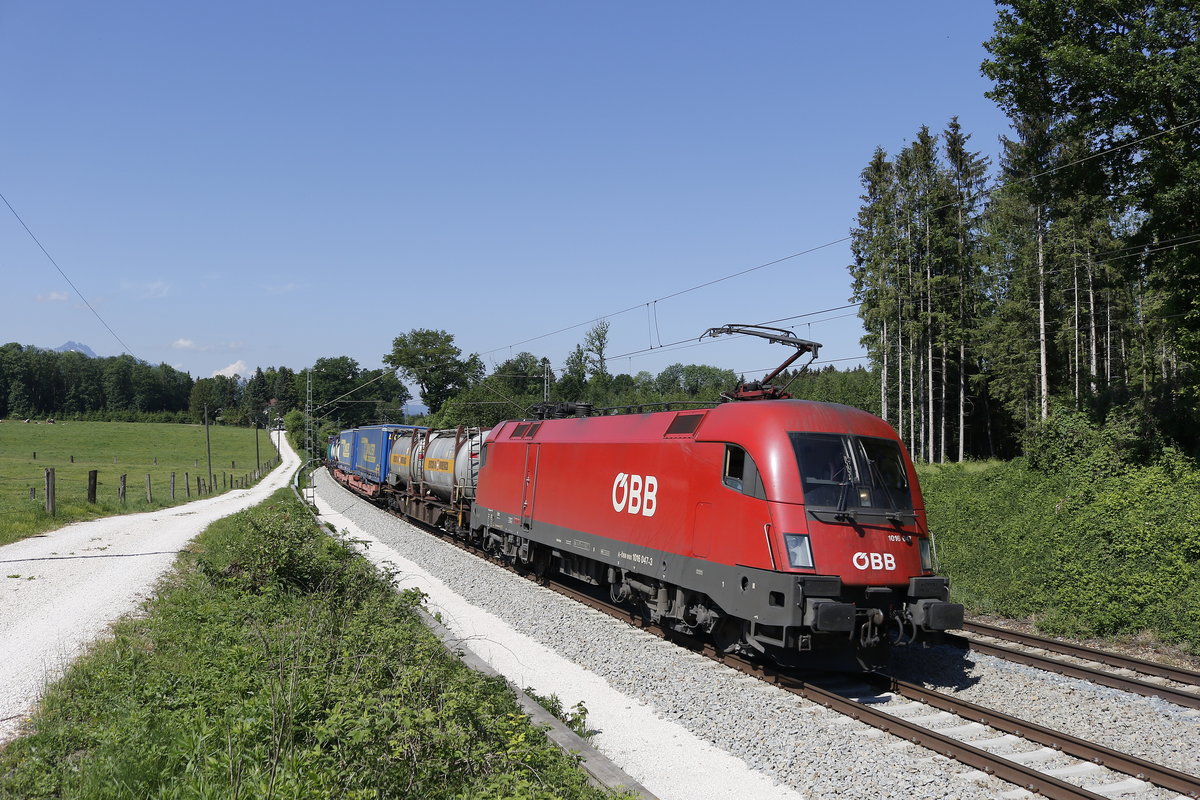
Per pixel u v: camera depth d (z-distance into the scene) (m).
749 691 9.71
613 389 80.00
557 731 7.78
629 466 13.46
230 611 11.45
